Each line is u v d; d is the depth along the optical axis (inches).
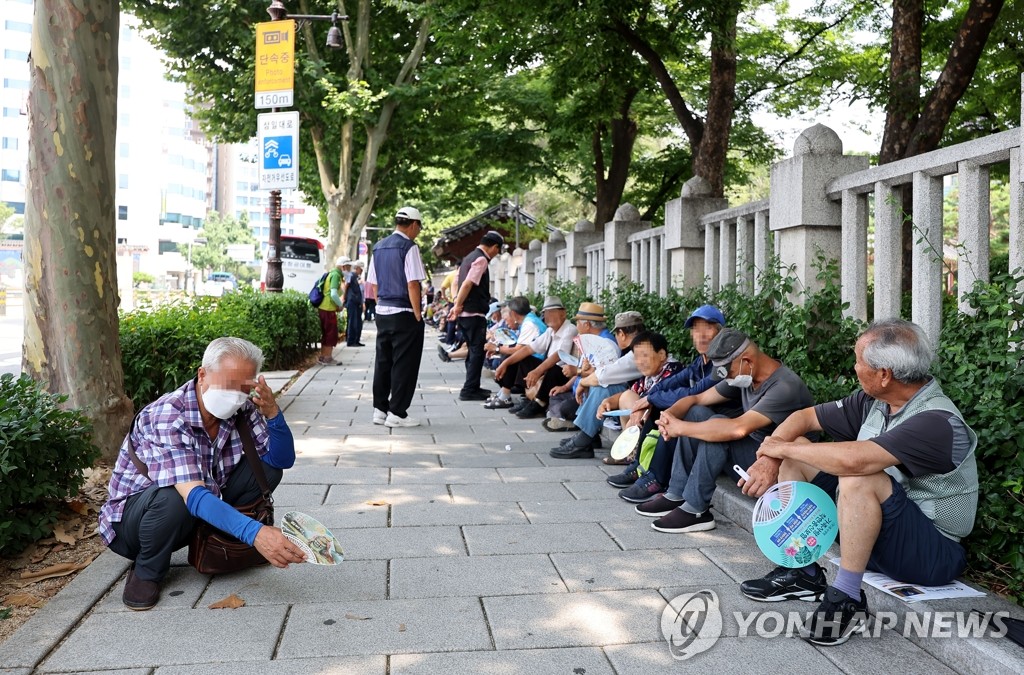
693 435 163.5
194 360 259.1
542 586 135.8
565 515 178.4
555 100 619.2
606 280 422.9
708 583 137.5
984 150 151.3
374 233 1914.4
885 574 124.4
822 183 205.3
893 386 118.6
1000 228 1154.0
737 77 655.8
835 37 653.9
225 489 139.3
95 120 203.5
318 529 128.1
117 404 207.8
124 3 770.2
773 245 224.8
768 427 162.7
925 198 170.2
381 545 156.7
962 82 359.3
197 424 130.6
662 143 995.3
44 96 197.8
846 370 195.2
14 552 151.0
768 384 161.3
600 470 222.7
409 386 289.0
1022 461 125.3
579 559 149.3
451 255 1279.5
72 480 162.4
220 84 813.2
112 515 129.9
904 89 376.2
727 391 172.9
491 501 189.6
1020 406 131.0
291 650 111.5
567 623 120.9
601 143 764.0
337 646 112.9
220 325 308.5
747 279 255.9
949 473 117.0
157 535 126.6
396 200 1037.8
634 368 228.5
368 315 1019.9
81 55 199.6
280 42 463.8
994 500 126.2
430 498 191.9
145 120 3230.8
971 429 124.0
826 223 206.4
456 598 130.3
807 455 119.8
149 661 108.0
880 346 117.5
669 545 157.8
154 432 129.3
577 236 512.1
